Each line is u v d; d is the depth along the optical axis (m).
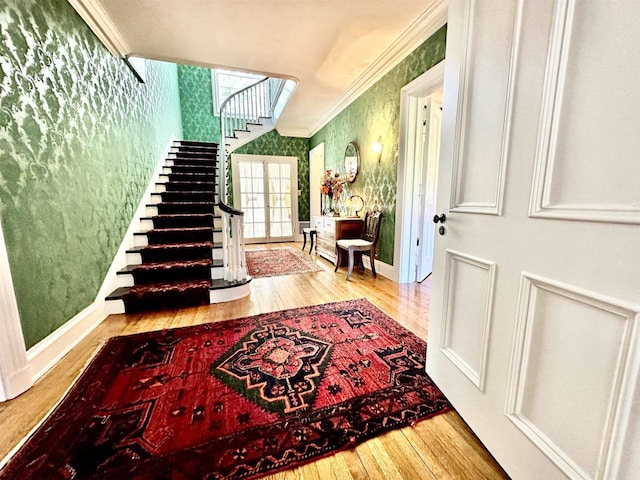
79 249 2.01
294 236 6.68
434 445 1.09
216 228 3.56
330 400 1.32
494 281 0.99
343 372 1.54
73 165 1.97
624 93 0.59
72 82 1.99
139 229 3.29
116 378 1.49
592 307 0.67
